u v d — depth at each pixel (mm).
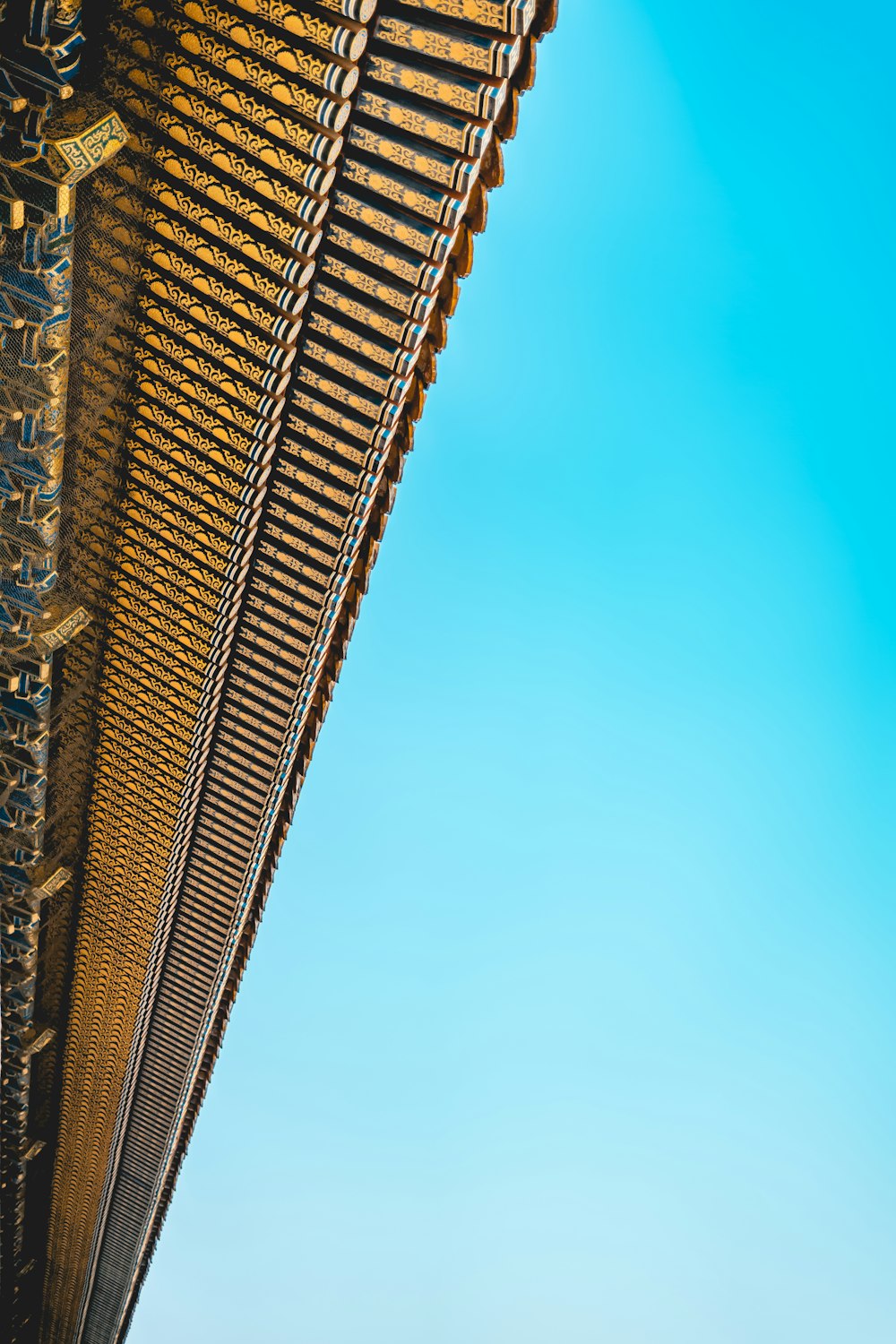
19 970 32438
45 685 23656
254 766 31625
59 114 15570
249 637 27516
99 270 18891
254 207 18562
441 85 16656
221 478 23297
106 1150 52719
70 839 32719
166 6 16609
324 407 21703
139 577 26188
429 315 20016
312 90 16875
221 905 38188
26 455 18906
